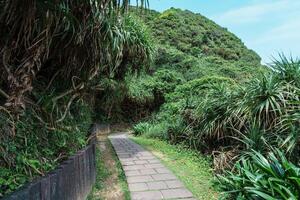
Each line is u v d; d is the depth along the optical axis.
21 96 2.57
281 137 3.65
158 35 23.56
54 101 3.23
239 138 4.50
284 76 4.31
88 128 5.82
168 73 16.23
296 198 2.18
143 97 15.35
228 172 3.53
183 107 7.06
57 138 3.23
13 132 2.36
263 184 2.53
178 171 4.71
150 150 6.95
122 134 13.27
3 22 2.48
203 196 3.48
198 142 5.66
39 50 2.65
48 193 2.10
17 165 2.25
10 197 1.60
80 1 2.78
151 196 3.52
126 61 6.33
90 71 3.62
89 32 3.14
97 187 3.90
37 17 2.56
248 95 4.34
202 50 23.41
